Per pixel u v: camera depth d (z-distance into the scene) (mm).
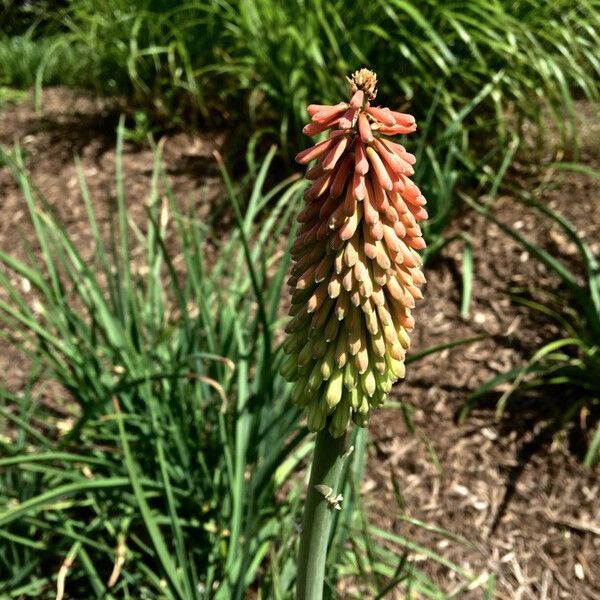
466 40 894
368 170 308
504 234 921
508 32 904
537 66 917
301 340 334
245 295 691
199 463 571
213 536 548
